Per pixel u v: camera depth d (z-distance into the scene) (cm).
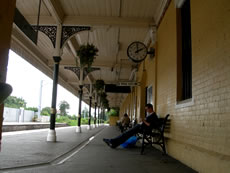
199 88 414
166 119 600
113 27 926
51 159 468
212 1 372
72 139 988
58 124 2805
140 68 1352
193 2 470
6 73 168
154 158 536
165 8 734
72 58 1574
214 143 345
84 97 3591
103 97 2766
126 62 1574
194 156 420
